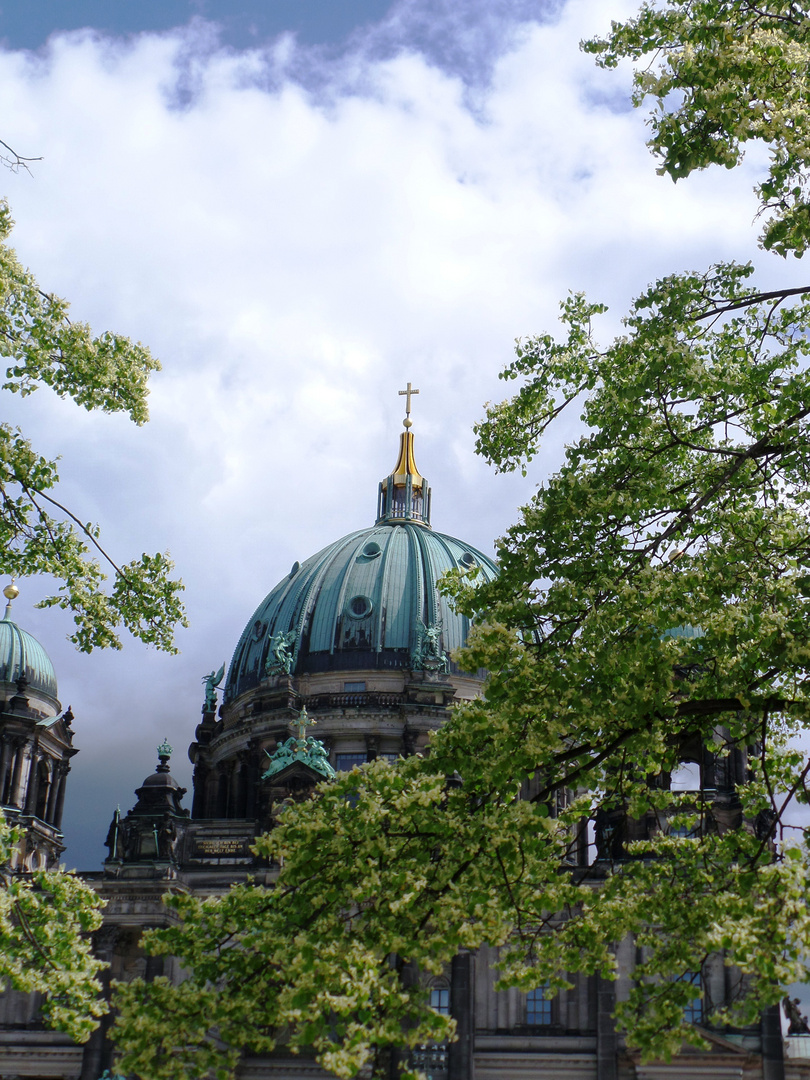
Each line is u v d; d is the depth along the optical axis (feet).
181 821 340.18
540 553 120.37
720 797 328.70
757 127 104.83
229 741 407.23
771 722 133.59
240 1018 103.81
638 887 119.96
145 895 321.73
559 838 125.29
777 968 94.27
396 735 387.96
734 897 103.45
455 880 110.22
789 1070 298.35
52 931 140.56
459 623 411.54
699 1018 294.87
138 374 153.99
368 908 108.88
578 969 117.91
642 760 126.62
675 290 123.24
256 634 426.51
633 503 120.06
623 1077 295.28
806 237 106.63
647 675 111.34
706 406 129.59
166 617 161.38
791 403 120.88
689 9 113.91
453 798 115.96
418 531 443.73
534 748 112.16
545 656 116.78
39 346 150.00
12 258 145.79
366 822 110.52
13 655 369.91
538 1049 302.66
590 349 135.03
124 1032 102.83
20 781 352.28
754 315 133.80
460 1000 299.17
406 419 492.13
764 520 122.93
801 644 108.27
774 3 108.37
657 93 108.88
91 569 158.10
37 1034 314.35
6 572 155.74
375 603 410.31
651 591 111.34
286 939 105.40
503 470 139.33
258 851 115.34
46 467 151.74
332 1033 302.66
